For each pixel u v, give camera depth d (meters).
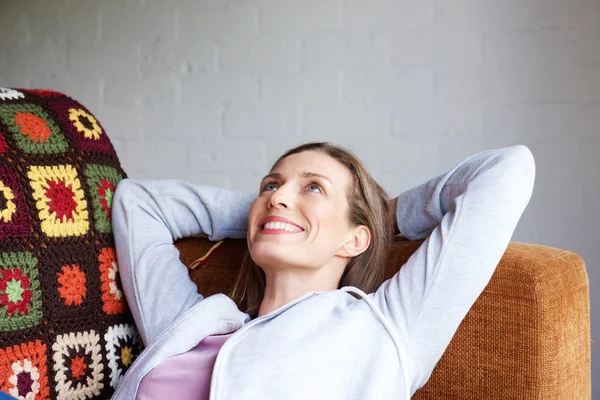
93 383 1.11
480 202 1.05
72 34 2.43
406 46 2.09
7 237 1.02
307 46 2.19
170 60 2.33
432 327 1.01
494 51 2.01
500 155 1.10
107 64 2.40
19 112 1.13
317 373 0.94
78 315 1.10
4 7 2.51
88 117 1.25
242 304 1.23
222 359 0.97
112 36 2.39
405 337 1.00
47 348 1.05
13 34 2.50
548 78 1.96
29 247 1.05
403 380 0.98
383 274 1.17
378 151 2.12
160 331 1.11
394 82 2.11
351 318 1.00
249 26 2.24
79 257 1.12
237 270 1.25
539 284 0.99
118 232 1.19
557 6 1.95
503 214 1.04
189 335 1.04
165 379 1.02
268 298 1.13
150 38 2.35
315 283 1.13
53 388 1.05
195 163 2.31
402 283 1.04
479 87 2.03
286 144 2.21
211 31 2.28
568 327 1.02
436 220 1.14
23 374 1.01
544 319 0.98
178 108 2.32
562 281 1.02
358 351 0.98
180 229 1.27
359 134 2.14
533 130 1.98
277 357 0.95
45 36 2.47
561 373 1.00
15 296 1.02
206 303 1.07
